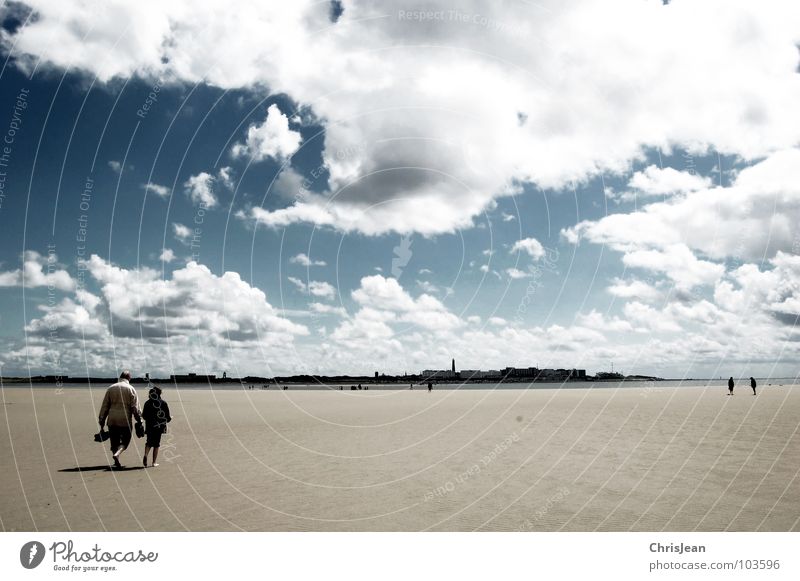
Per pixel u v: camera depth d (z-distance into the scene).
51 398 49.19
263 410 31.22
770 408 26.53
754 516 7.60
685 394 46.88
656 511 7.92
